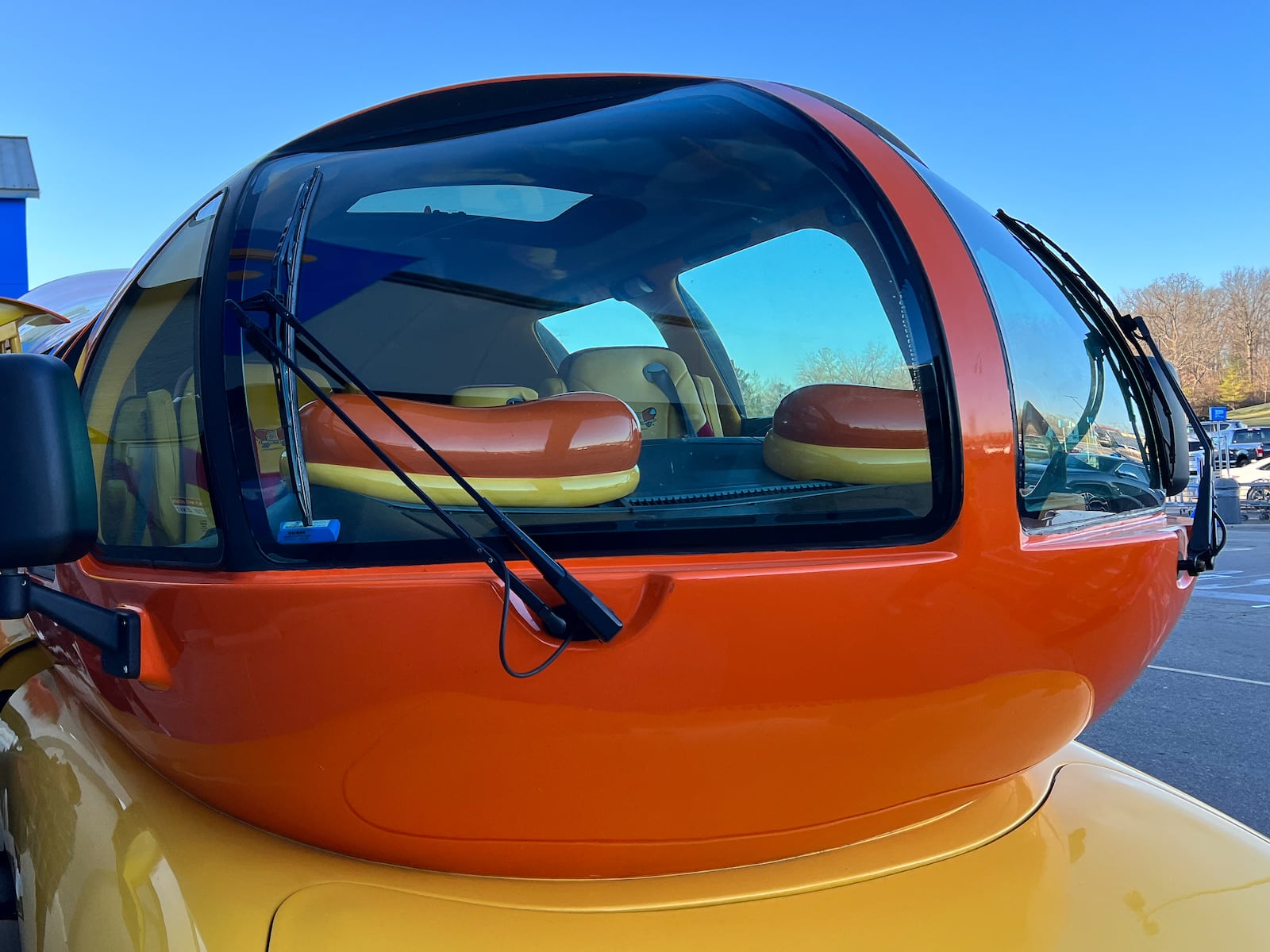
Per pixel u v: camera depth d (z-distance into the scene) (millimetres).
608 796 1049
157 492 1351
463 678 1008
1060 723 1225
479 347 1667
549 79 1532
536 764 1031
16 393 1018
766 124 1390
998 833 1297
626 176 1491
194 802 1264
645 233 1549
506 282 1657
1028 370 1284
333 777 1074
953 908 1135
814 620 1030
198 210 1532
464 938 1030
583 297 1675
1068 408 1363
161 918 1015
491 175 1505
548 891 1113
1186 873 1230
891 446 1140
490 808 1059
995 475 1117
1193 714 6086
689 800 1063
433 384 1498
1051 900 1163
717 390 1441
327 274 1421
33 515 1010
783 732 1051
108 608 1287
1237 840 1342
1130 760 5223
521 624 1003
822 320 1289
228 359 1180
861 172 1279
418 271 1556
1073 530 1247
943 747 1128
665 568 1059
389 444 1131
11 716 1725
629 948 1038
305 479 1131
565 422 1176
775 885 1148
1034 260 1580
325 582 1040
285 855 1147
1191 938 1122
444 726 1024
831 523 1128
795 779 1081
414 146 1518
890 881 1175
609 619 990
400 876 1122
